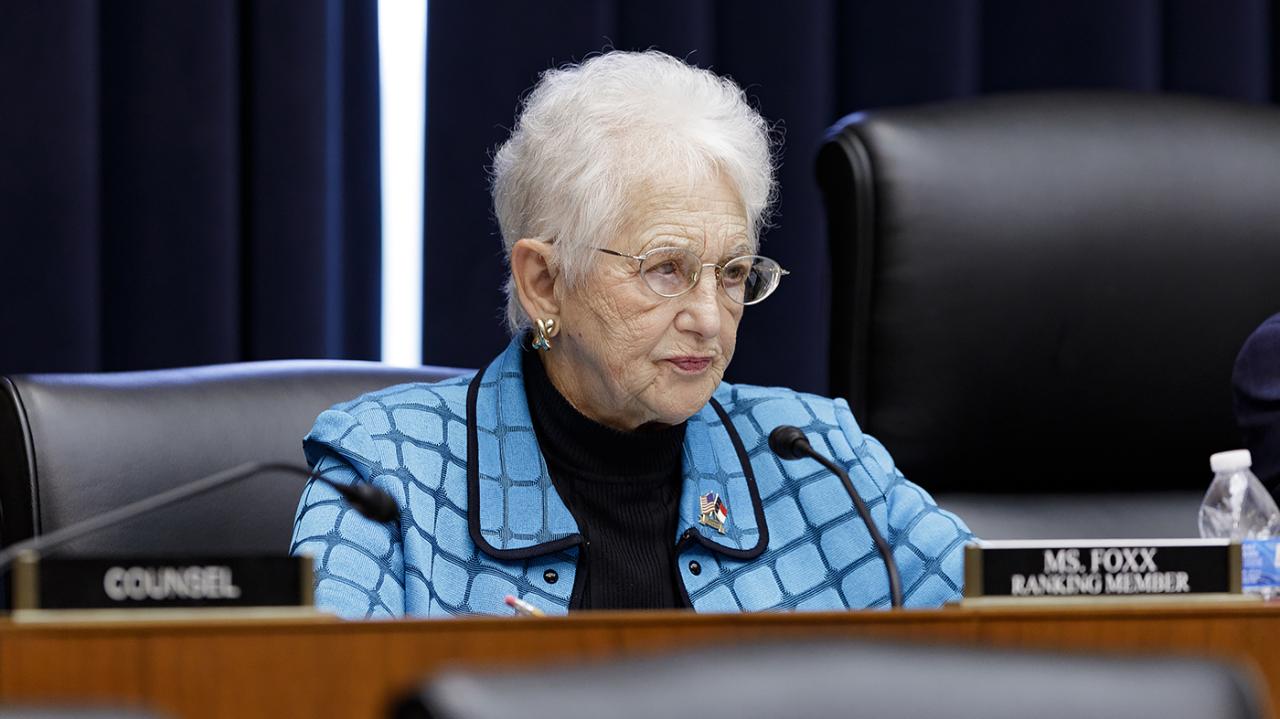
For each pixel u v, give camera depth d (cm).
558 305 394
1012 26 747
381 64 662
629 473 394
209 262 627
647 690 106
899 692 109
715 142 383
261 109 634
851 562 405
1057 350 516
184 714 204
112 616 222
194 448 423
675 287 381
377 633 210
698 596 387
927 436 508
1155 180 528
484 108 656
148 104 625
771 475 413
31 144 607
